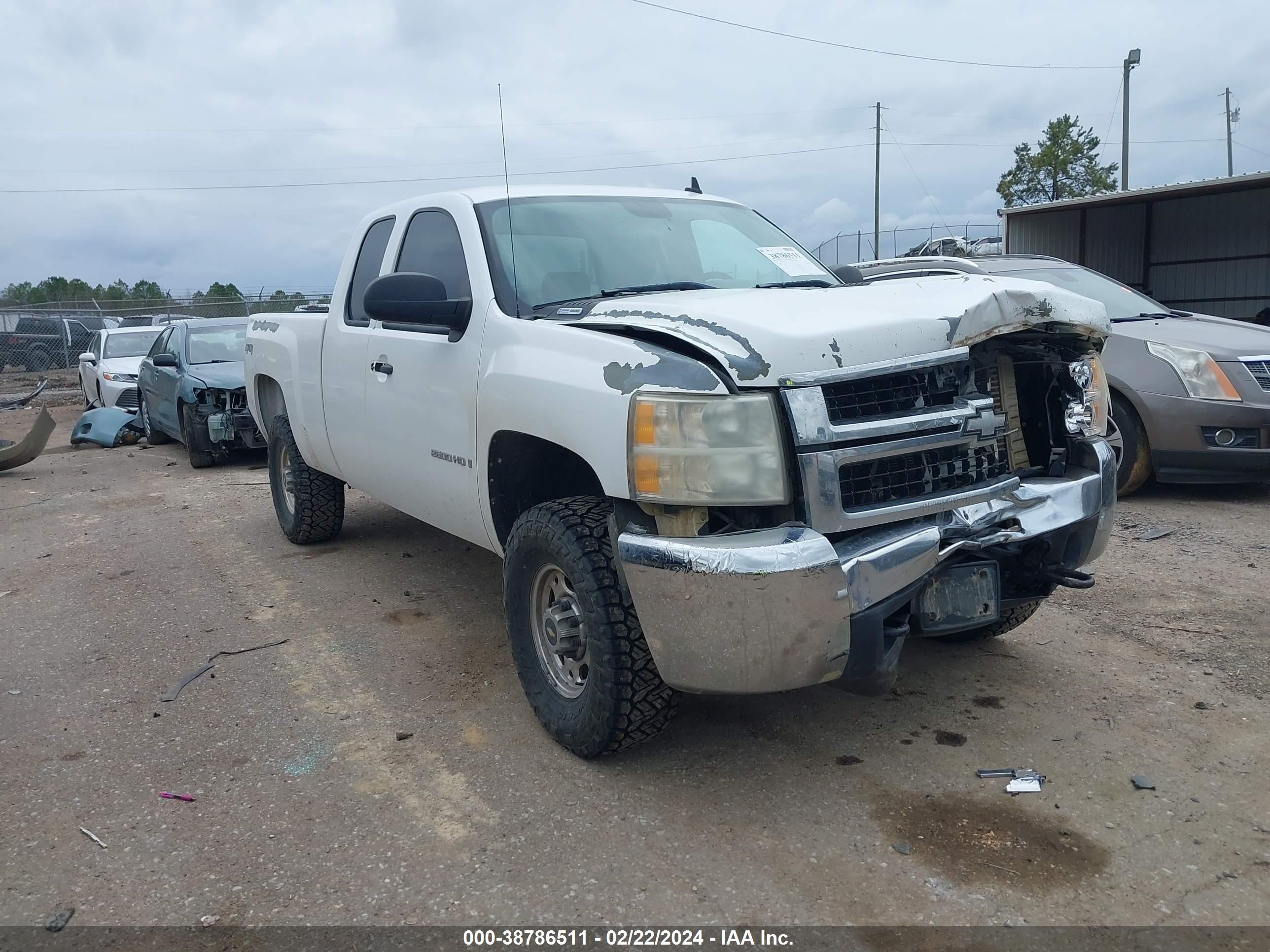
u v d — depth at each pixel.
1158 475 6.82
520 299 3.78
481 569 5.87
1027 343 3.44
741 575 2.70
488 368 3.67
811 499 2.78
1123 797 3.10
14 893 2.81
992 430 3.14
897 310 3.06
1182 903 2.59
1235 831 2.89
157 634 4.95
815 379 2.79
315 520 6.30
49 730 3.88
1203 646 4.27
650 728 3.24
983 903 2.61
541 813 3.12
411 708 3.95
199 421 10.15
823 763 3.38
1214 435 6.54
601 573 3.14
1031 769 3.29
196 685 4.27
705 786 3.25
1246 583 5.05
